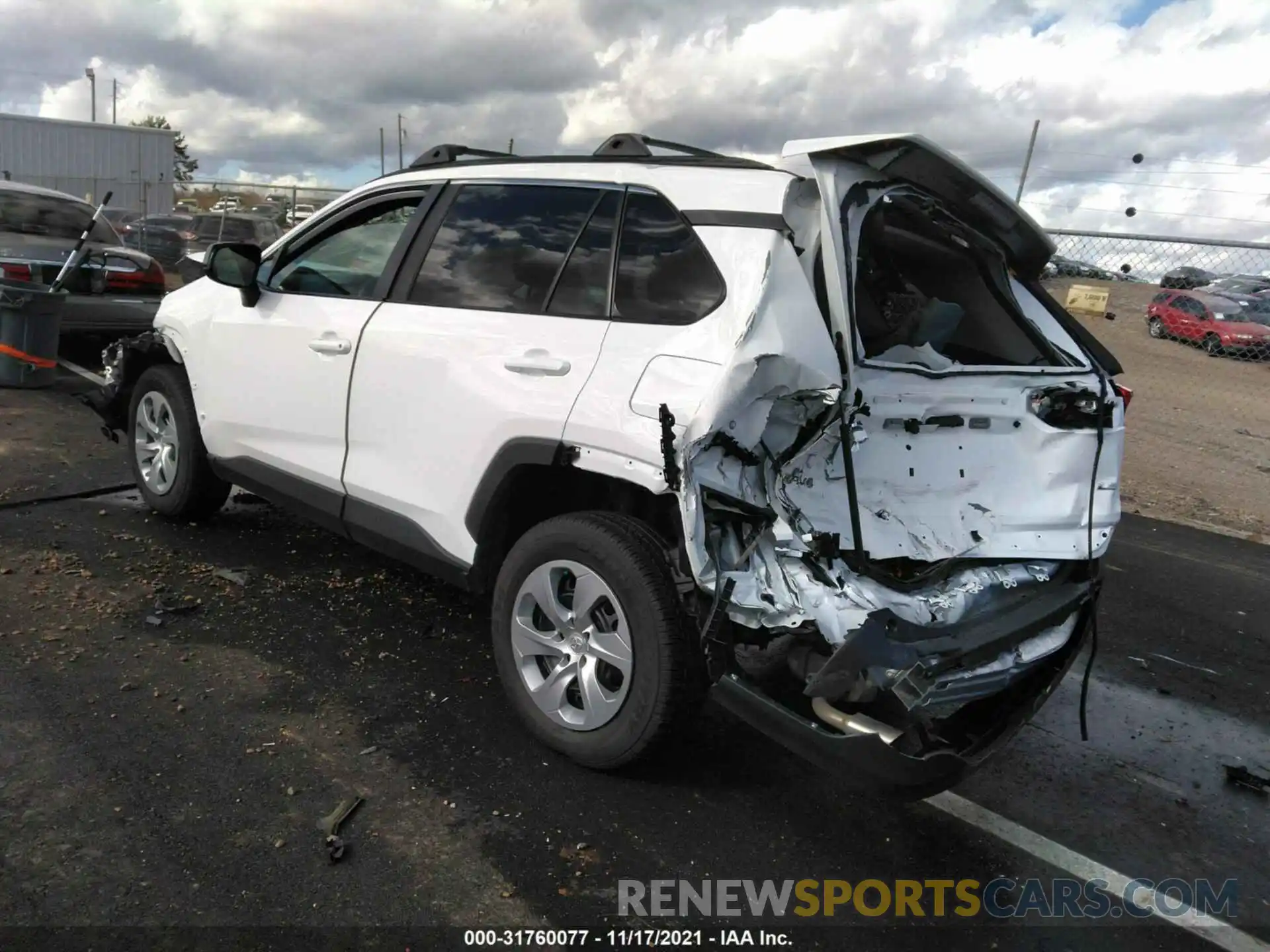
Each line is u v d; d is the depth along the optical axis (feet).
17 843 8.33
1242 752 12.73
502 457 10.45
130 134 86.22
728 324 8.82
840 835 9.87
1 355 24.85
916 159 9.55
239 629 12.89
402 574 15.34
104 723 10.30
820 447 8.89
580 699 10.43
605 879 8.78
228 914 7.83
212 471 15.56
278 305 13.85
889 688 8.19
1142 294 46.44
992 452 10.14
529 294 10.95
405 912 8.09
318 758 10.14
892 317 11.00
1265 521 25.58
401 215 12.91
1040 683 10.12
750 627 8.47
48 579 13.67
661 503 10.02
